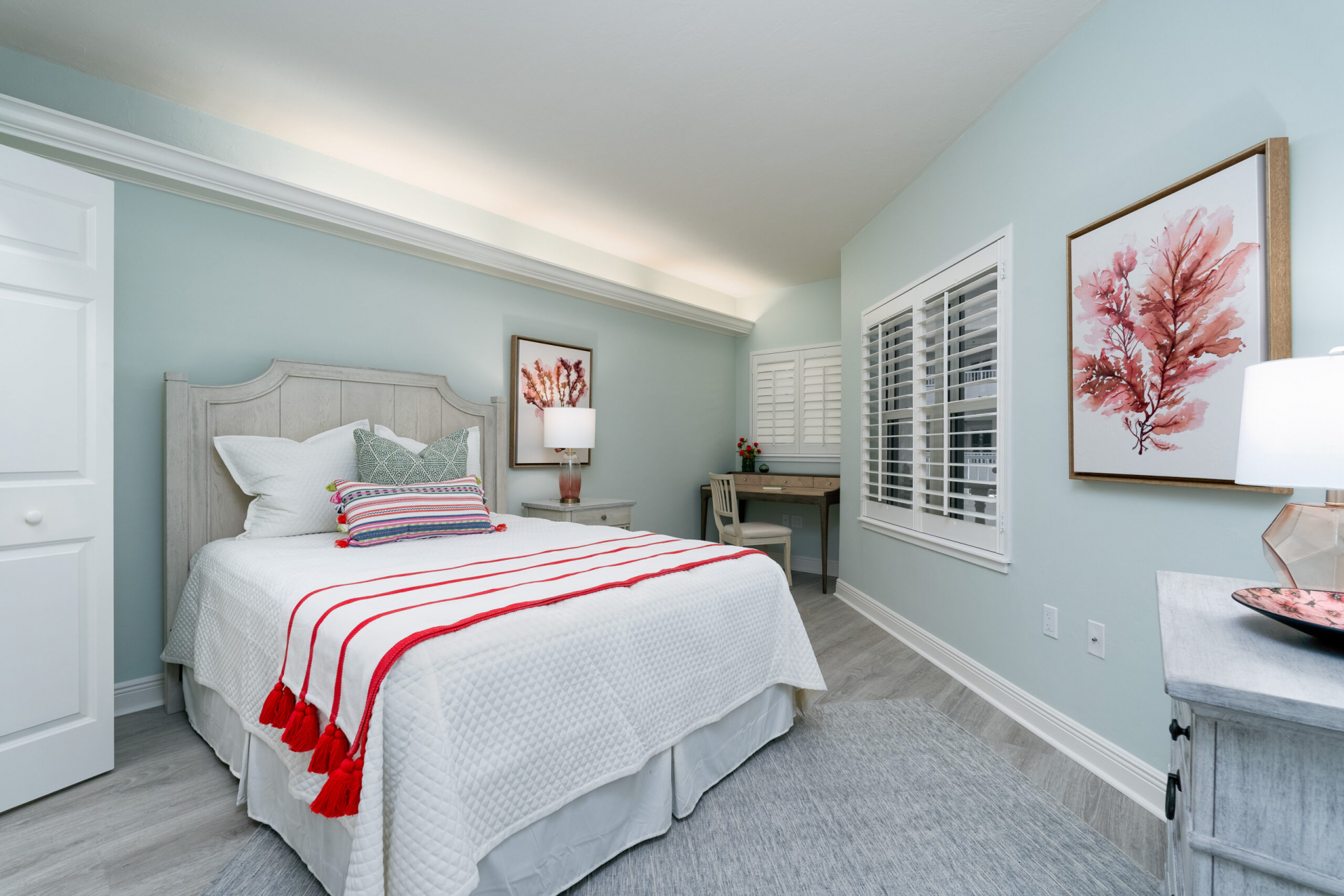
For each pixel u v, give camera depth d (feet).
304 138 9.56
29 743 5.66
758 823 5.50
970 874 4.81
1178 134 5.49
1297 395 2.71
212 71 7.86
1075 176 6.81
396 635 4.07
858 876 4.78
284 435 9.11
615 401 15.39
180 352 8.50
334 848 4.27
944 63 7.56
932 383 10.34
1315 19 4.35
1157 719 5.69
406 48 7.43
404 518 7.97
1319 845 2.03
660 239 14.11
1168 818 3.10
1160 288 5.55
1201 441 5.16
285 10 6.75
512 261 12.22
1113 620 6.25
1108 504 6.33
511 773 4.09
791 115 8.82
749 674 6.52
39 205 5.72
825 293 17.51
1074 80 6.84
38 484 5.72
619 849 5.01
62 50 7.41
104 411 6.20
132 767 6.39
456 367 11.87
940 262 9.93
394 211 10.92
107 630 6.23
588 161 10.28
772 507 18.65
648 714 5.17
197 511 8.22
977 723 7.64
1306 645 2.48
